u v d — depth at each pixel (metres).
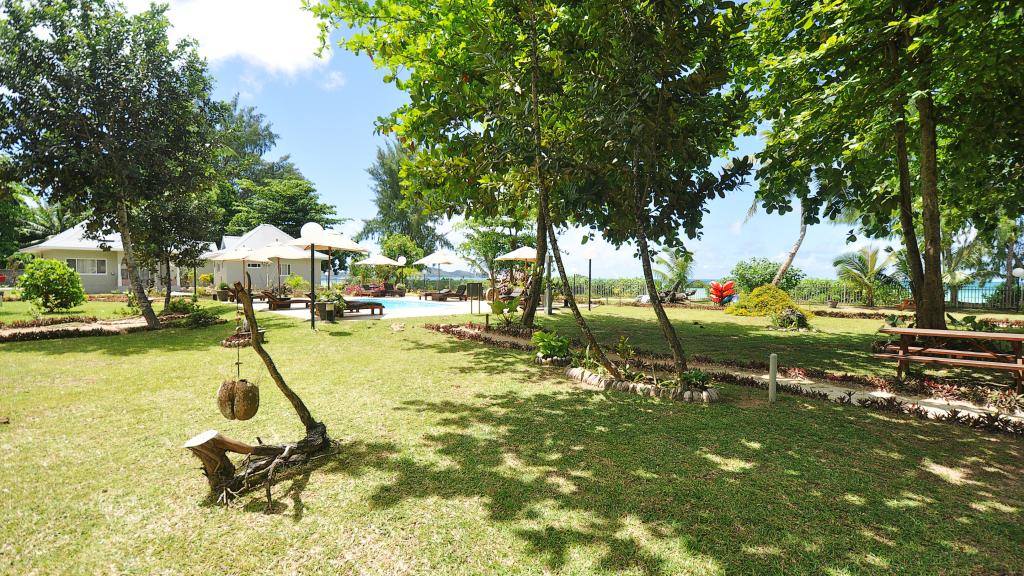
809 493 3.35
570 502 3.20
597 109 6.34
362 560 2.56
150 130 13.19
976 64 6.19
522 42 6.77
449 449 4.16
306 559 2.57
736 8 6.10
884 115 8.02
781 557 2.59
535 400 5.82
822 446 4.30
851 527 2.91
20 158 11.59
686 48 6.06
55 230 40.44
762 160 9.02
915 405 5.39
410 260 40.78
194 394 5.95
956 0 6.45
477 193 7.69
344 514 3.04
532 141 6.53
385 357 8.77
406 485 3.46
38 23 12.09
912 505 3.19
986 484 3.54
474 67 6.71
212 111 14.84
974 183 9.66
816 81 8.88
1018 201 9.05
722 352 9.61
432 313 18.25
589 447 4.23
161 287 32.44
